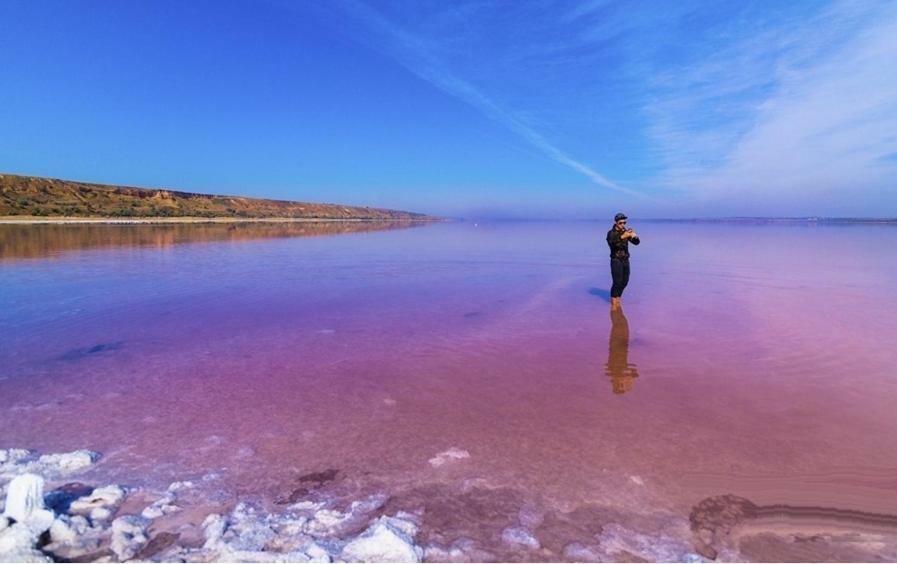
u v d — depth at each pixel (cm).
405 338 903
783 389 634
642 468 446
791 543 352
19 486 354
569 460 460
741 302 1218
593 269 1969
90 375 693
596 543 348
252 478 427
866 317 1038
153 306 1190
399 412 570
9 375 690
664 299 1273
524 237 4706
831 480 428
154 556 327
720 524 371
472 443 493
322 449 480
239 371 715
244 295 1351
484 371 716
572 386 653
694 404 590
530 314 1107
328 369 726
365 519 372
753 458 463
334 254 2653
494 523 368
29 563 311
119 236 3909
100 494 391
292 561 319
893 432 513
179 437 503
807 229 7031
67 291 1382
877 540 356
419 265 2111
